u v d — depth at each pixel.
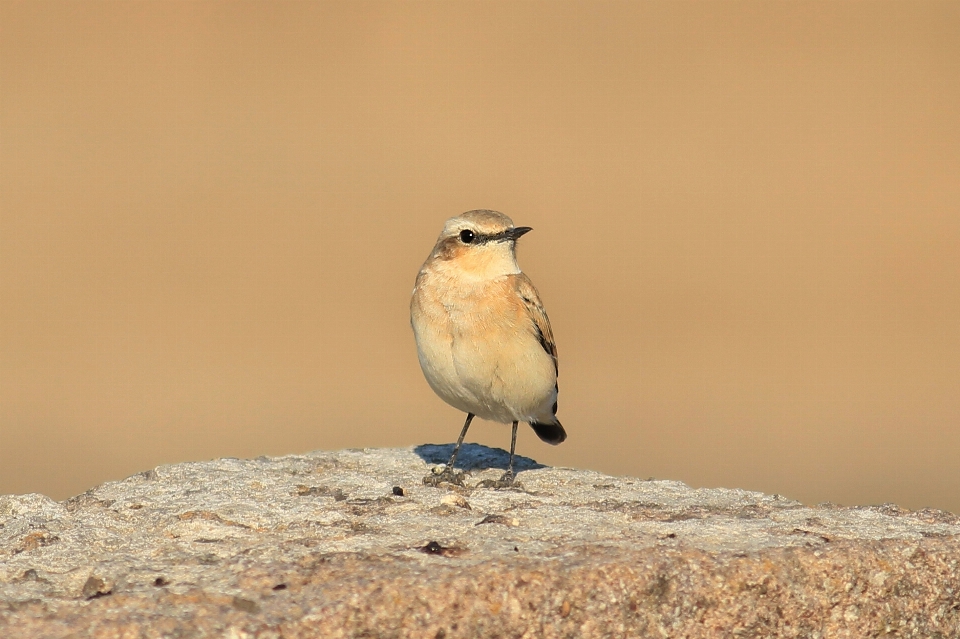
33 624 8.95
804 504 13.27
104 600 9.41
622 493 14.03
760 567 10.41
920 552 10.92
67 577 10.31
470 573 9.77
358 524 11.95
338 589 9.53
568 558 10.27
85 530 11.74
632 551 10.49
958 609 10.92
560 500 13.41
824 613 10.52
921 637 10.81
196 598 9.48
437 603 9.52
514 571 9.82
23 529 11.74
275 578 9.98
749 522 12.07
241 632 8.96
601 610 9.87
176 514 12.27
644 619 10.01
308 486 14.02
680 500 13.58
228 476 14.62
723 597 10.25
